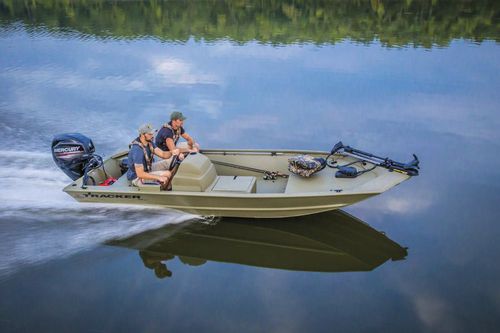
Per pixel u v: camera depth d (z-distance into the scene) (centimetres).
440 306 438
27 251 522
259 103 1062
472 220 577
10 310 432
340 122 932
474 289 459
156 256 525
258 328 415
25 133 877
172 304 446
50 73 1333
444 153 774
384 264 505
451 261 504
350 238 555
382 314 430
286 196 528
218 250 539
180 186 554
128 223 582
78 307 439
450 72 1292
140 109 1030
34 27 2159
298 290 469
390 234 558
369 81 1220
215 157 664
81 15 2603
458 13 2378
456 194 641
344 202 537
